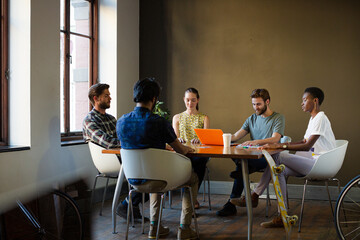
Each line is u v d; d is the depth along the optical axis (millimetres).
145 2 5457
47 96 3721
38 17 3594
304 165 3494
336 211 3043
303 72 4875
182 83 5336
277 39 4961
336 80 4766
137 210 3738
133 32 5297
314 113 3762
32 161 3525
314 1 4828
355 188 4660
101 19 4938
